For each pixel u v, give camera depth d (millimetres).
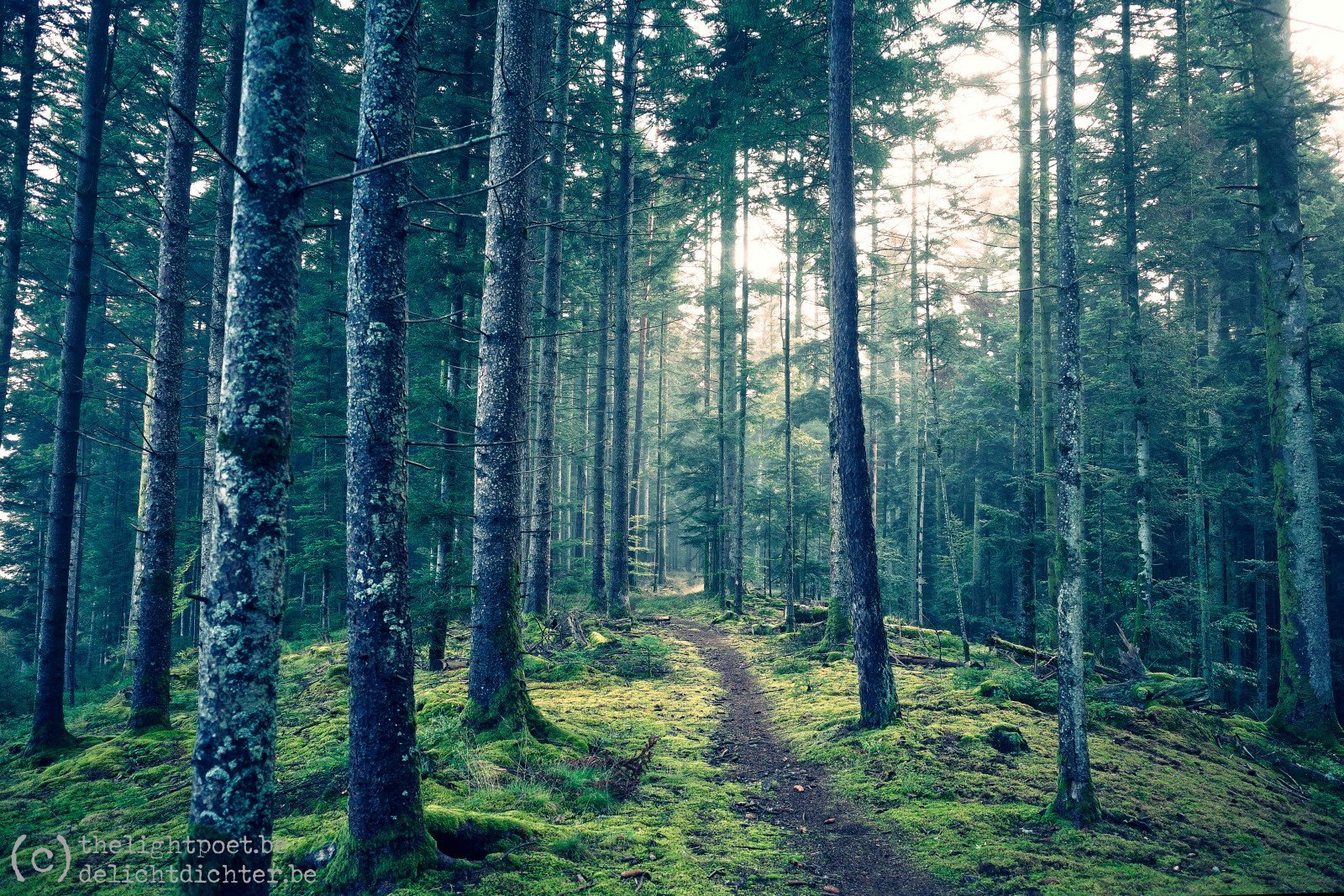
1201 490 16203
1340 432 19281
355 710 5461
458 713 9141
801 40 12156
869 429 30797
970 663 14320
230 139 13461
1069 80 7609
